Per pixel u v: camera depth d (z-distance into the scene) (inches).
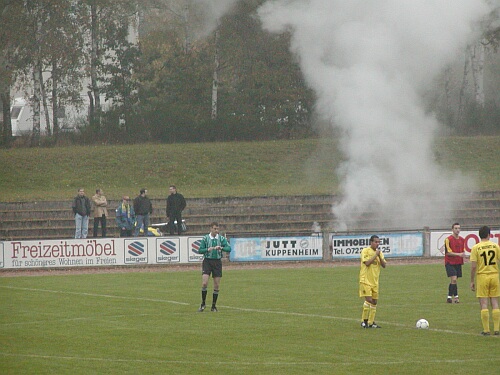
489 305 1908.2
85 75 5270.7
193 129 5167.3
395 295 2105.1
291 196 4072.3
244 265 3090.6
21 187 4379.9
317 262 3169.3
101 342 1470.2
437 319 1707.7
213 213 3971.5
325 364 1270.9
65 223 3801.7
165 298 2100.1
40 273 2869.1
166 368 1248.2
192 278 2625.5
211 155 4813.0
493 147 4825.3
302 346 1422.2
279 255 3164.4
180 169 4655.5
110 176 4559.5
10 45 4894.2
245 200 4062.5
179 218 3368.6
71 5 5083.7
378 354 1346.0
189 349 1401.3
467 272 2716.5
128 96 5270.7
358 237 3216.0
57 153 4758.9
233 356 1338.6
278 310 1862.7
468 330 1573.6
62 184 4448.8
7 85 4909.0
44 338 1512.1
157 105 5251.0
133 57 5231.3
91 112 5349.4
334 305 1936.5
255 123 5201.8
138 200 3344.0
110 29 5187.0
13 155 4697.3
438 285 2327.8
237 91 5319.9
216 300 1946.4
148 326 1646.2
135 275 2751.0
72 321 1716.3
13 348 1416.1
